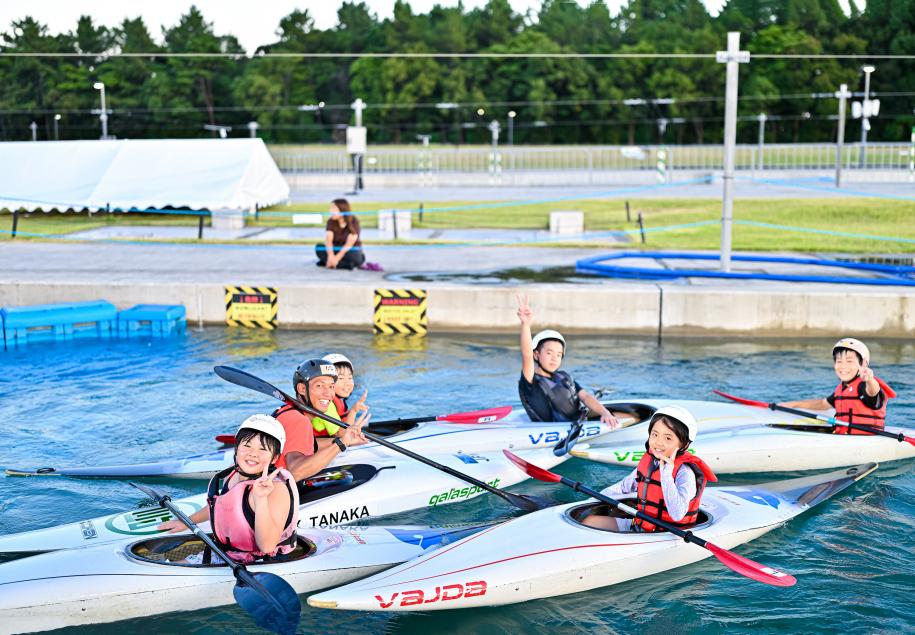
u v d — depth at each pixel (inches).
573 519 263.4
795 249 781.9
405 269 685.9
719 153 1980.8
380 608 224.7
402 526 267.7
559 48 3558.1
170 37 4094.5
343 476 301.6
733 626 232.8
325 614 238.2
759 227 931.3
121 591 224.2
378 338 574.2
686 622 234.4
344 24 4424.2
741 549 273.0
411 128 3555.6
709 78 3393.2
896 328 565.6
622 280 629.6
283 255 759.1
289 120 3585.1
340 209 680.4
